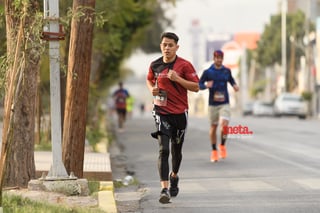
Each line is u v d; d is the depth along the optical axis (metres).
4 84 17.30
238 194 22.34
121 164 32.91
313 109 130.38
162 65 19.64
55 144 20.28
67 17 18.19
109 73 62.91
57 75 20.09
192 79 19.53
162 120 19.48
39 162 27.33
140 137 53.38
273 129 61.31
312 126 68.19
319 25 136.75
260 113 136.12
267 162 32.16
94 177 24.64
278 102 122.06
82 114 22.50
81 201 19.30
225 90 31.84
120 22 40.94
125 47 60.44
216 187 24.05
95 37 41.94
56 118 20.22
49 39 19.66
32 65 20.86
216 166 30.83
